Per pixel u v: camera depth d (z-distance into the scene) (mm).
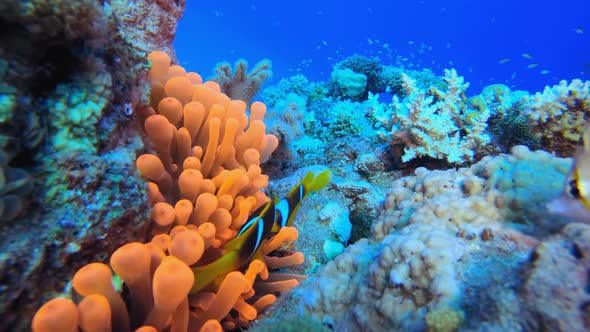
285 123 4523
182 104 2285
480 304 1321
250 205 2203
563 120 3510
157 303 1299
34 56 1312
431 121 3770
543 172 1801
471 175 2182
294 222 3402
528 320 1081
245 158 2486
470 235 1687
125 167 1608
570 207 1200
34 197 1265
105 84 1540
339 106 6250
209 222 2004
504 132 3934
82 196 1345
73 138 1428
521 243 1586
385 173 4195
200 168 2188
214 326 1476
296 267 2973
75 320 1085
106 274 1233
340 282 2033
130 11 3131
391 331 1566
